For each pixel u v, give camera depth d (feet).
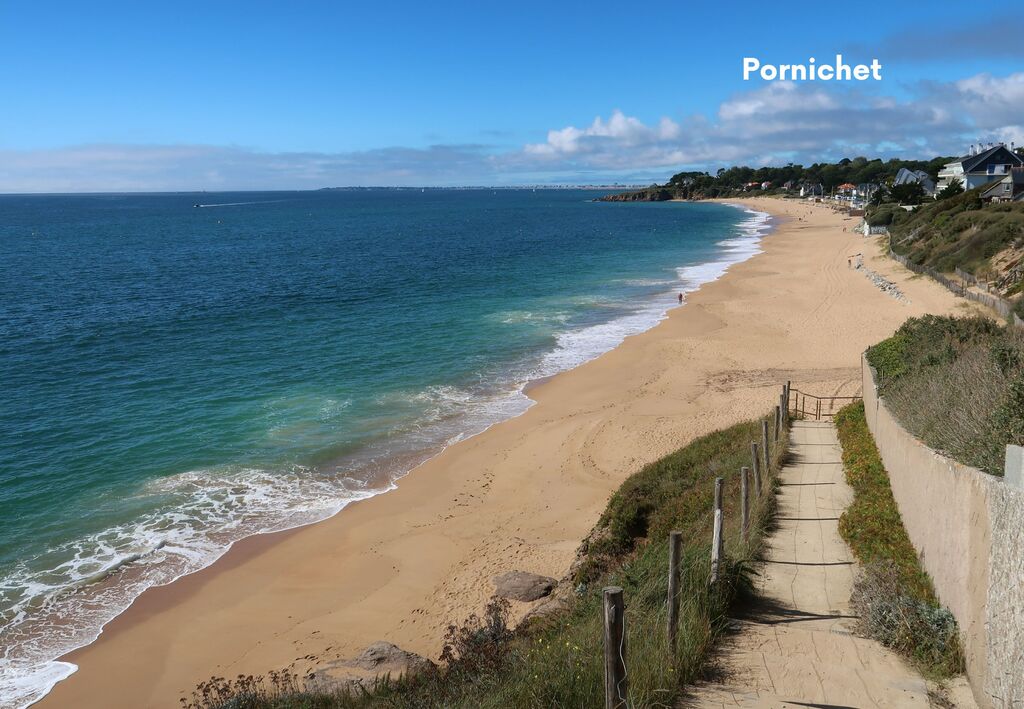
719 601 28.22
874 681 23.26
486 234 361.92
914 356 55.98
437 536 59.06
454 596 49.70
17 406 90.38
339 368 108.06
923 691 22.63
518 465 72.38
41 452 75.97
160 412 88.38
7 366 109.09
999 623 20.10
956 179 300.61
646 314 145.28
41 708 41.01
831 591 31.24
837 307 142.51
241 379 102.47
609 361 109.81
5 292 181.16
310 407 90.33
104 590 52.24
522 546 56.44
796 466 52.54
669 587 23.86
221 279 202.80
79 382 101.09
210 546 58.34
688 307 150.00
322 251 281.74
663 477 56.75
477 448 77.20
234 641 46.52
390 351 117.70
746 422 72.84
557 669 22.61
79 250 294.46
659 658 22.57
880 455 49.03
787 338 120.06
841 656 24.98
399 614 48.34
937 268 154.71
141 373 105.50
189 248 301.02
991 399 29.55
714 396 90.89
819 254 232.12
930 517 29.81
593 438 77.92
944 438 31.42
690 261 232.73
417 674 33.65
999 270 134.31
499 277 200.85
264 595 51.62
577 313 147.74
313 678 39.06
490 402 92.43
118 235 377.71
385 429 83.15
